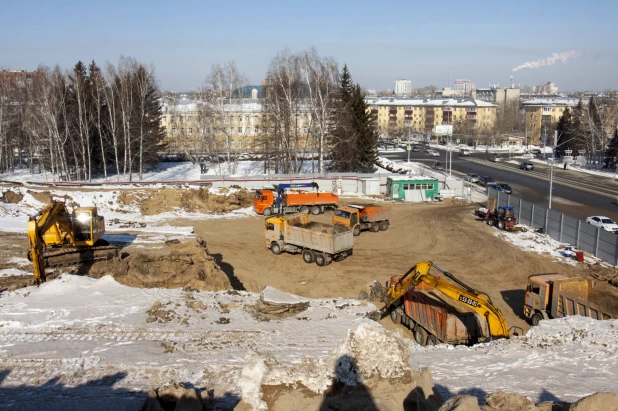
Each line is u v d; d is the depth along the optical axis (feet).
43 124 187.83
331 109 187.83
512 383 41.29
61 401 37.17
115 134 197.77
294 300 65.57
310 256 99.81
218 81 189.98
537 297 72.95
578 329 57.16
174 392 35.32
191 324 55.93
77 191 137.59
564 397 37.68
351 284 89.61
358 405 27.17
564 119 322.96
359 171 205.87
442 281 61.62
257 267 97.55
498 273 96.68
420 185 173.78
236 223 131.95
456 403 24.73
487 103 485.97
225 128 188.03
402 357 29.99
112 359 44.78
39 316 55.01
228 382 40.96
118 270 73.15
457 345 57.77
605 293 69.67
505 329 59.41
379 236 122.62
